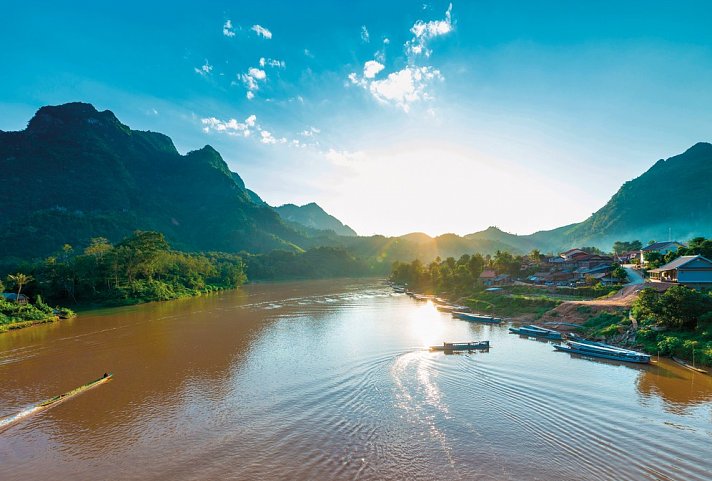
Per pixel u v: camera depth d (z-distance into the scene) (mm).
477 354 55812
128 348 62188
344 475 26656
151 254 133375
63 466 29141
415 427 33094
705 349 47500
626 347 56719
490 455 28609
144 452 30625
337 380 44875
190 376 47781
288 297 139750
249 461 28781
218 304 118062
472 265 144750
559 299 88500
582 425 32750
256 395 41156
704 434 30938
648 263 107312
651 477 25516
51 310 92188
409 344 62312
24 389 44875
